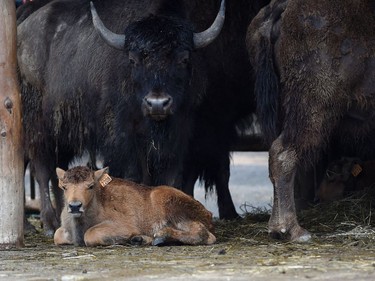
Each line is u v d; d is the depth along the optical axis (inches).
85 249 1162.6
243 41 1577.3
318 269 932.6
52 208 1558.8
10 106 1216.8
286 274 904.9
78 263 1029.8
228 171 1670.8
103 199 1216.2
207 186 1689.2
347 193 1589.6
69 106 1501.0
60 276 933.2
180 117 1374.3
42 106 1569.9
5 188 1213.7
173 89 1326.3
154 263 1008.2
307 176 1651.1
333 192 1595.7
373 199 1505.9
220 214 1675.7
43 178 1577.3
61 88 1509.6
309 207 1589.6
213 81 1579.7
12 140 1218.0
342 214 1453.0
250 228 1424.7
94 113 1450.5
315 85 1219.9
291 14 1229.7
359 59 1213.7
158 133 1350.9
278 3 1290.6
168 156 1375.5
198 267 968.9
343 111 1235.9
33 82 1587.1
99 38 1457.9
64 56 1523.1
